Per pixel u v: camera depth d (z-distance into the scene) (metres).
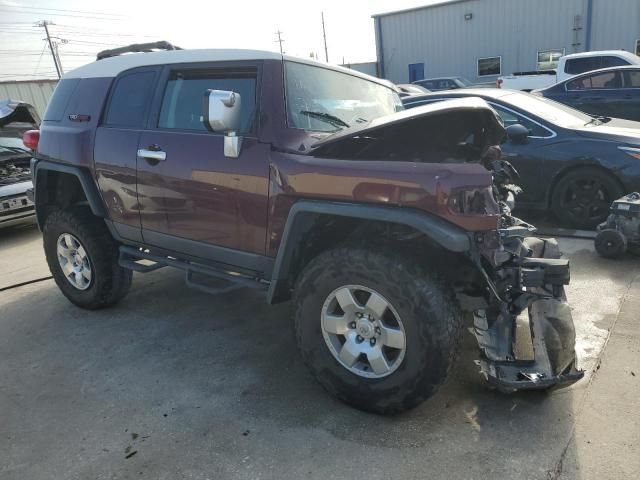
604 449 2.34
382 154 3.04
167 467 2.39
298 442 2.51
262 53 3.05
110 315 4.16
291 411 2.77
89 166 3.81
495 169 3.48
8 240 7.30
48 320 4.14
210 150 3.09
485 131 3.17
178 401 2.92
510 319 2.80
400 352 2.50
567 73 13.42
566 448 2.36
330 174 2.58
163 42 4.13
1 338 3.86
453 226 2.36
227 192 3.02
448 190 2.31
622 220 4.74
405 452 2.40
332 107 3.29
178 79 3.40
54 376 3.27
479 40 23.25
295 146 2.84
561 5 21.08
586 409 2.62
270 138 2.87
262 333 3.73
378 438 2.50
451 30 23.83
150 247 3.68
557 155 5.67
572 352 2.71
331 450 2.44
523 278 2.64
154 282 4.86
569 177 5.65
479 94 6.35
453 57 24.14
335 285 2.61
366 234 2.71
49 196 4.38
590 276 4.38
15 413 2.88
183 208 3.28
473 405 2.71
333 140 2.69
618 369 2.95
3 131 8.52
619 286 4.12
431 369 2.42
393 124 2.58
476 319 2.80
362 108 3.56
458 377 2.98
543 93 10.35
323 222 2.77
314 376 2.80
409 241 2.63
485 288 2.66
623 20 20.05
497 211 2.44
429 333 2.38
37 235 7.50
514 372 2.57
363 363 2.67
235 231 3.06
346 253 2.56
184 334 3.77
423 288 2.39
